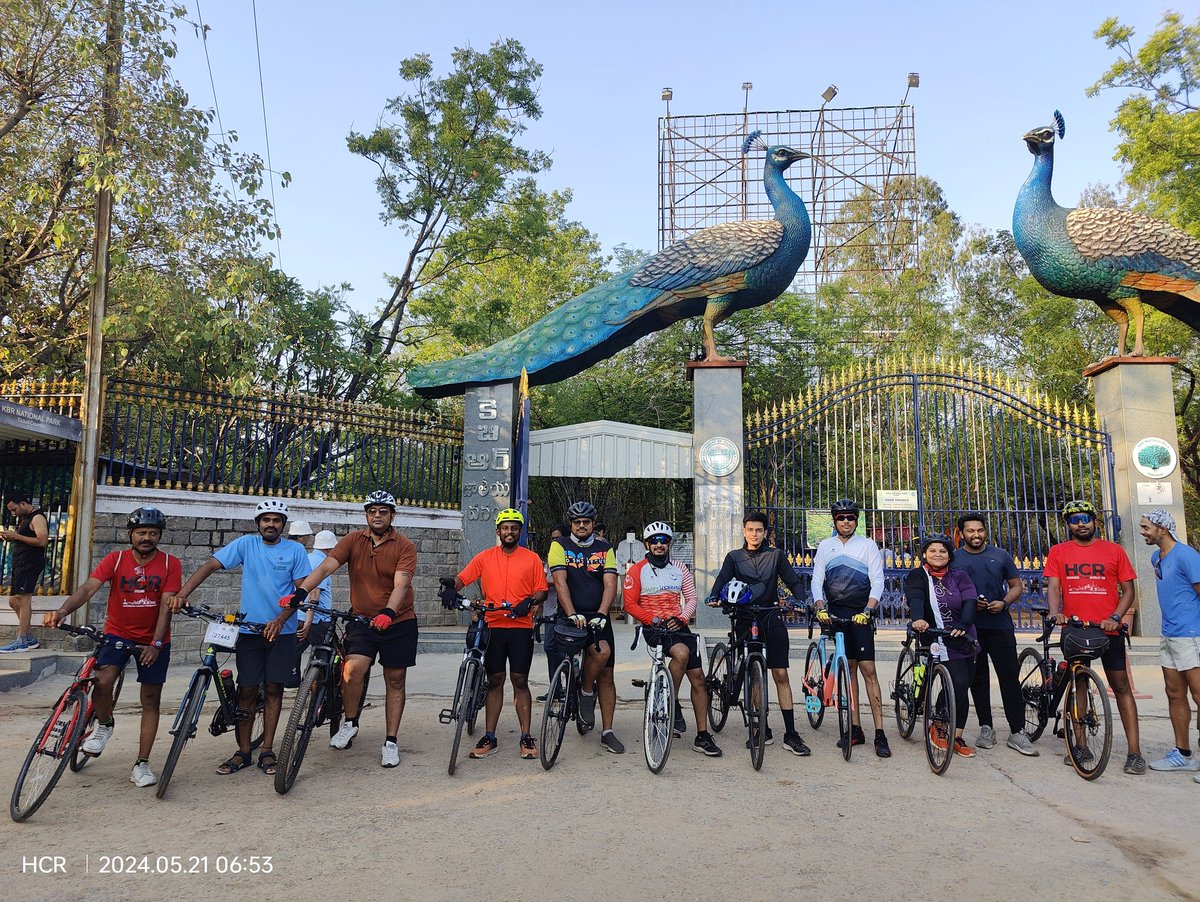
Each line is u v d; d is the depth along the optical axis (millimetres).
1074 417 12164
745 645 6012
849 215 28188
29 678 8359
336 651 5938
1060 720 6434
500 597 5691
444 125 18203
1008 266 24312
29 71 11594
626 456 13023
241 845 3889
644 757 5699
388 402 17156
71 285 13922
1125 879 3602
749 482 12656
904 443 13727
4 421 8945
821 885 3490
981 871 3676
